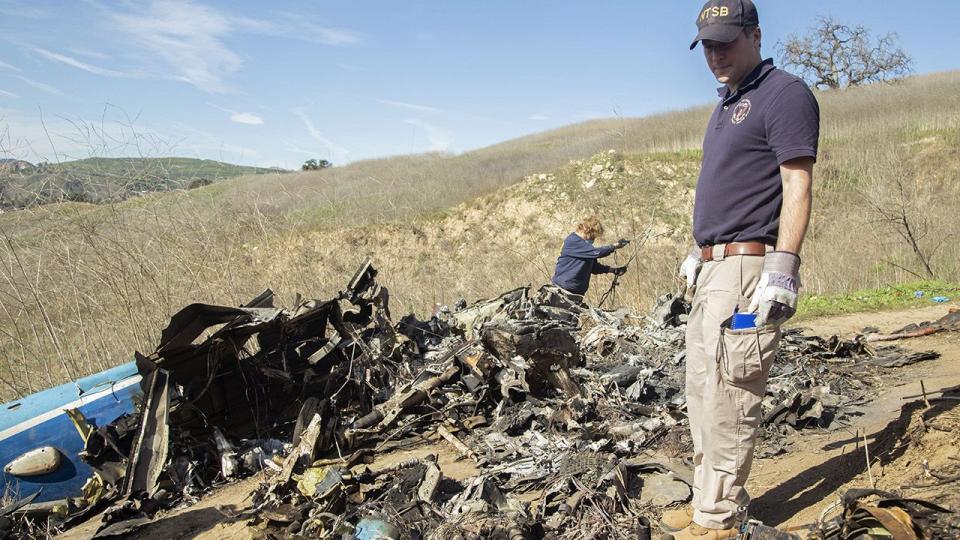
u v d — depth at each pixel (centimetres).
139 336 723
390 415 479
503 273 1116
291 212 1387
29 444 421
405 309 925
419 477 355
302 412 451
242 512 380
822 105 2717
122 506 398
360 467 409
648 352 568
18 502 399
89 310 723
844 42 3472
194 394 467
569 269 755
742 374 263
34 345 700
